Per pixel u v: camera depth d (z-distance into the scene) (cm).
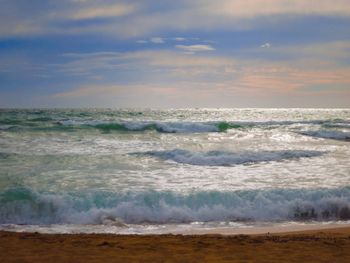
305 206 1234
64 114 6638
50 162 1889
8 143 2541
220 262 668
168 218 1147
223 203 1230
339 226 1102
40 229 1030
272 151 2270
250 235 912
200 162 2028
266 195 1282
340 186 1444
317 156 2280
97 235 885
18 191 1217
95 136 3073
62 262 655
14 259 669
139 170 1756
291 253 734
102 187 1374
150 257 693
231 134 3484
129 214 1145
